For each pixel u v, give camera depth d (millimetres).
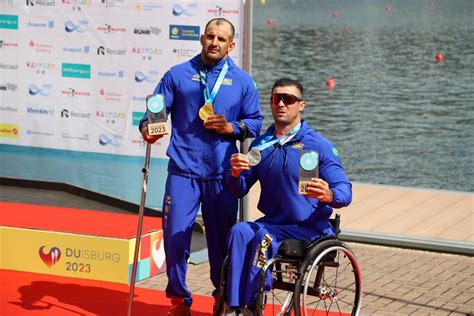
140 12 8195
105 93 8469
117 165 8531
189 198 5945
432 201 10297
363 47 20781
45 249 6828
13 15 8625
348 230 8656
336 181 5453
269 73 18875
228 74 5945
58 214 7566
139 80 8320
